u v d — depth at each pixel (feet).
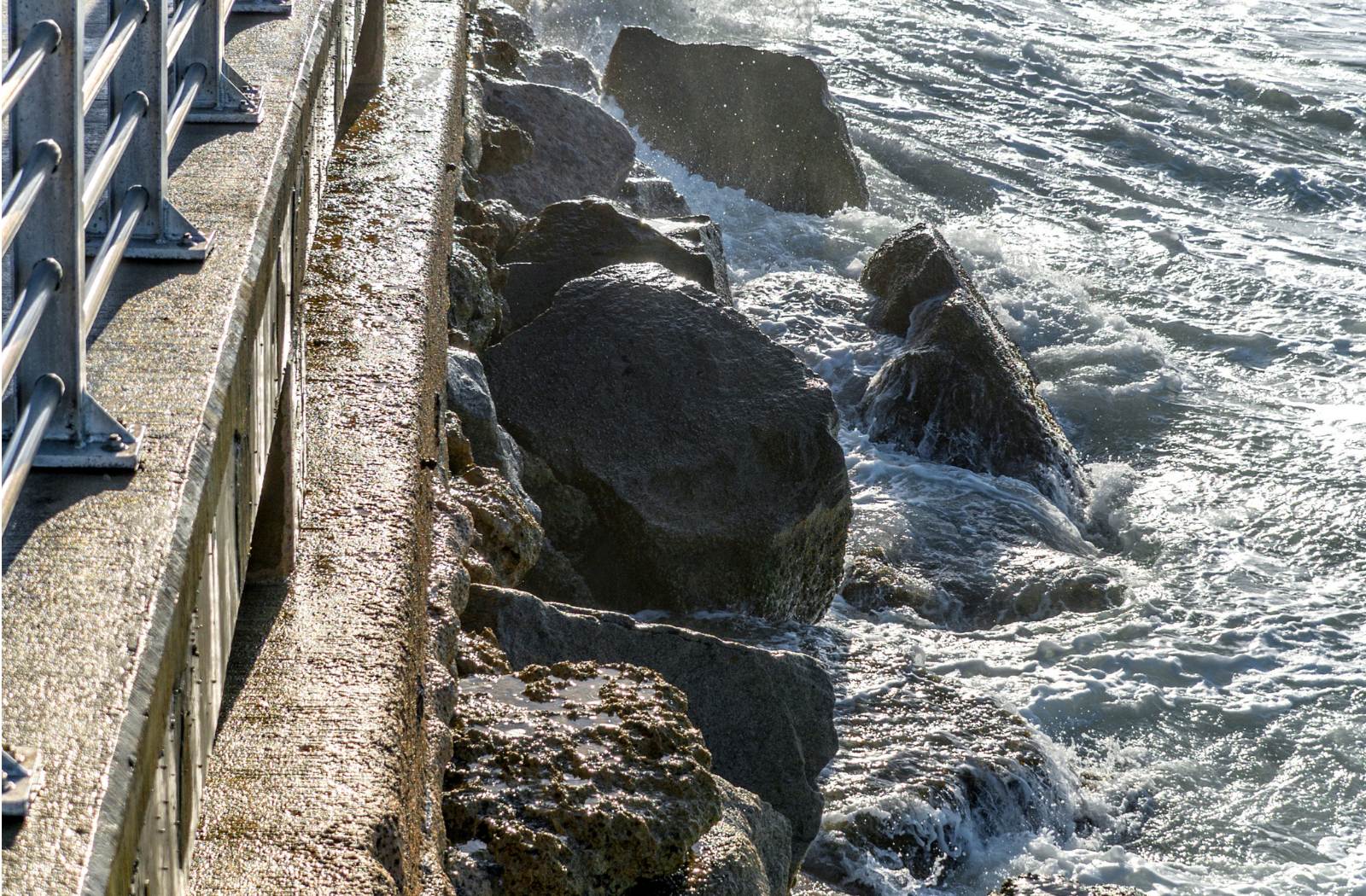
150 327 6.91
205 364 6.64
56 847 4.16
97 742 4.52
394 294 14.70
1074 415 44.11
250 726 8.34
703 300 28.89
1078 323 49.78
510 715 12.18
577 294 28.55
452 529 15.90
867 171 61.82
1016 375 39.99
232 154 9.12
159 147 7.59
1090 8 94.43
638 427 26.99
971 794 23.79
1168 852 24.49
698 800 11.64
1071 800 24.98
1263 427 43.60
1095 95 74.49
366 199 17.39
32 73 4.95
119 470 5.80
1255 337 49.78
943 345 39.83
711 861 12.01
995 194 61.26
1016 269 53.11
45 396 5.44
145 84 7.48
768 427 27.35
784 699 18.83
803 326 42.80
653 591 26.61
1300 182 65.67
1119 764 26.99
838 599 31.94
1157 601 33.53
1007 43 81.05
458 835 10.71
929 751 24.36
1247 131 71.72
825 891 20.66
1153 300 52.39
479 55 44.32
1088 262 55.31
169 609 5.22
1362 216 63.16
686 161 56.34
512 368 27.27
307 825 7.58
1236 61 83.66
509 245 34.91
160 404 6.27
